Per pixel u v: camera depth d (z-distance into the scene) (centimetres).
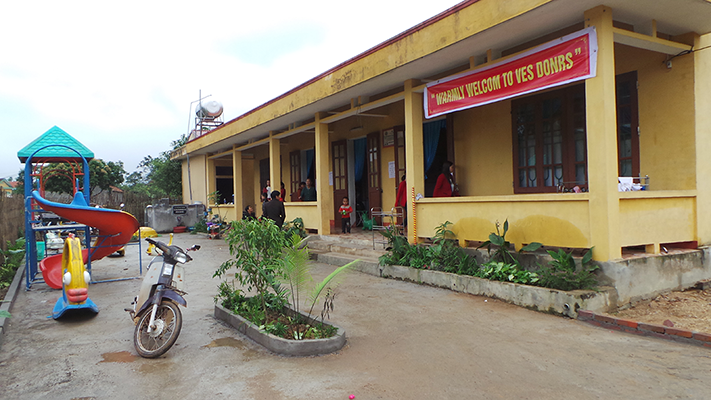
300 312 545
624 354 427
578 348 444
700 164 653
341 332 466
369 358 428
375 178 1212
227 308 568
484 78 703
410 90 855
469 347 452
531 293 580
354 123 1294
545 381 369
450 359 421
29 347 472
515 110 865
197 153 1969
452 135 992
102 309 629
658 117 682
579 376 377
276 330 477
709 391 345
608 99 561
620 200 585
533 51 629
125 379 387
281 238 534
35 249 823
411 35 742
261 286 534
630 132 718
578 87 765
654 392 345
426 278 735
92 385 375
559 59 600
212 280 830
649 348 443
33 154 785
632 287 580
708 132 662
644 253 623
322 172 1132
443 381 372
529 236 652
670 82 667
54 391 364
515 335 485
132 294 723
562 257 577
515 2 573
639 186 636
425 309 593
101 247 812
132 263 1067
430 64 768
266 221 532
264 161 1839
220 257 1136
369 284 753
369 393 351
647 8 566
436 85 791
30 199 775
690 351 433
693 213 665
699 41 652
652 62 687
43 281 831
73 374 399
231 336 502
